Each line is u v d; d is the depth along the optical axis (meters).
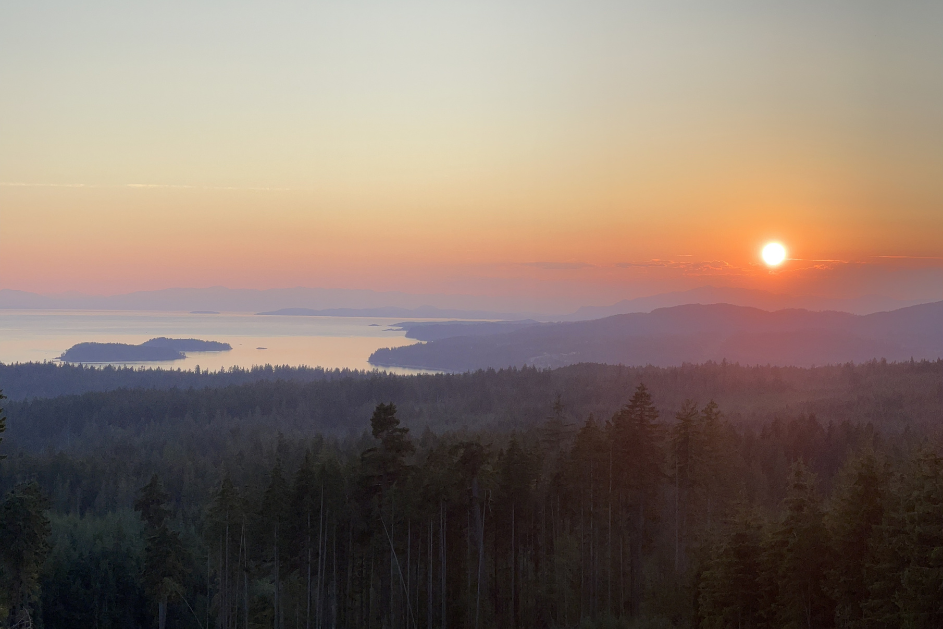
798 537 36.22
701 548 49.38
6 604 45.97
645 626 50.12
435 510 55.06
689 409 61.59
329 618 62.62
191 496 103.75
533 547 62.44
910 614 28.92
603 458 59.34
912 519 30.33
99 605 75.06
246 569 62.50
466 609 57.22
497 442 92.94
